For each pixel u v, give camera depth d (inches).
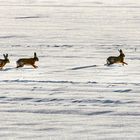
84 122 1179.3
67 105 1398.9
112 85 1758.1
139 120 1202.6
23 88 1696.6
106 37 3671.3
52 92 1614.2
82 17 5679.1
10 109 1342.3
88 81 1852.9
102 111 1314.0
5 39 3506.4
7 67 2265.0
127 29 4313.5
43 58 2578.7
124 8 7411.4
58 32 4050.2
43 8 7303.2
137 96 1545.3
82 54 2743.6
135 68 2240.4
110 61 2335.1
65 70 2164.1
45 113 1289.4
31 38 3587.6
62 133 1061.8
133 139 1008.9
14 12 6461.6
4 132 1069.8
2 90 1657.2
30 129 1101.7
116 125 1145.4
